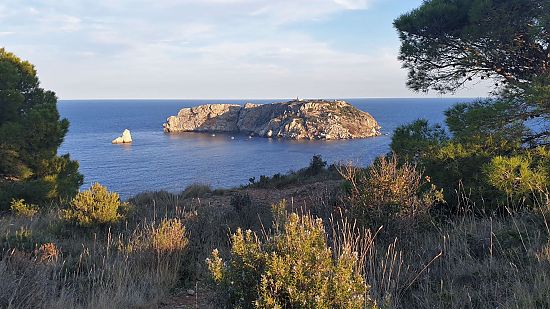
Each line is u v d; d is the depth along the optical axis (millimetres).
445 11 8719
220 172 48125
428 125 8227
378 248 4930
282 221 5102
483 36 8328
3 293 3975
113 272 5109
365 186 5957
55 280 4809
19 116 13477
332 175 14539
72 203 8602
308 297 2842
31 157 12867
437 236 5457
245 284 3082
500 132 6977
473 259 4539
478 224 5664
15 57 14516
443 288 3984
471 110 7367
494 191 6355
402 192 5762
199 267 5523
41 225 8461
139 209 9906
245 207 8758
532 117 7031
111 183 40625
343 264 3074
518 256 4289
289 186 14406
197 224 7312
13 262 5027
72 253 6238
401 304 3799
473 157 6895
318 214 6395
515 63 8750
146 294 4840
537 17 7789
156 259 5852
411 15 9445
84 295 4531
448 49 9305
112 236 7688
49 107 13859
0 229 7145
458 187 6785
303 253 3125
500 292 3611
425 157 7324
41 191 12164
